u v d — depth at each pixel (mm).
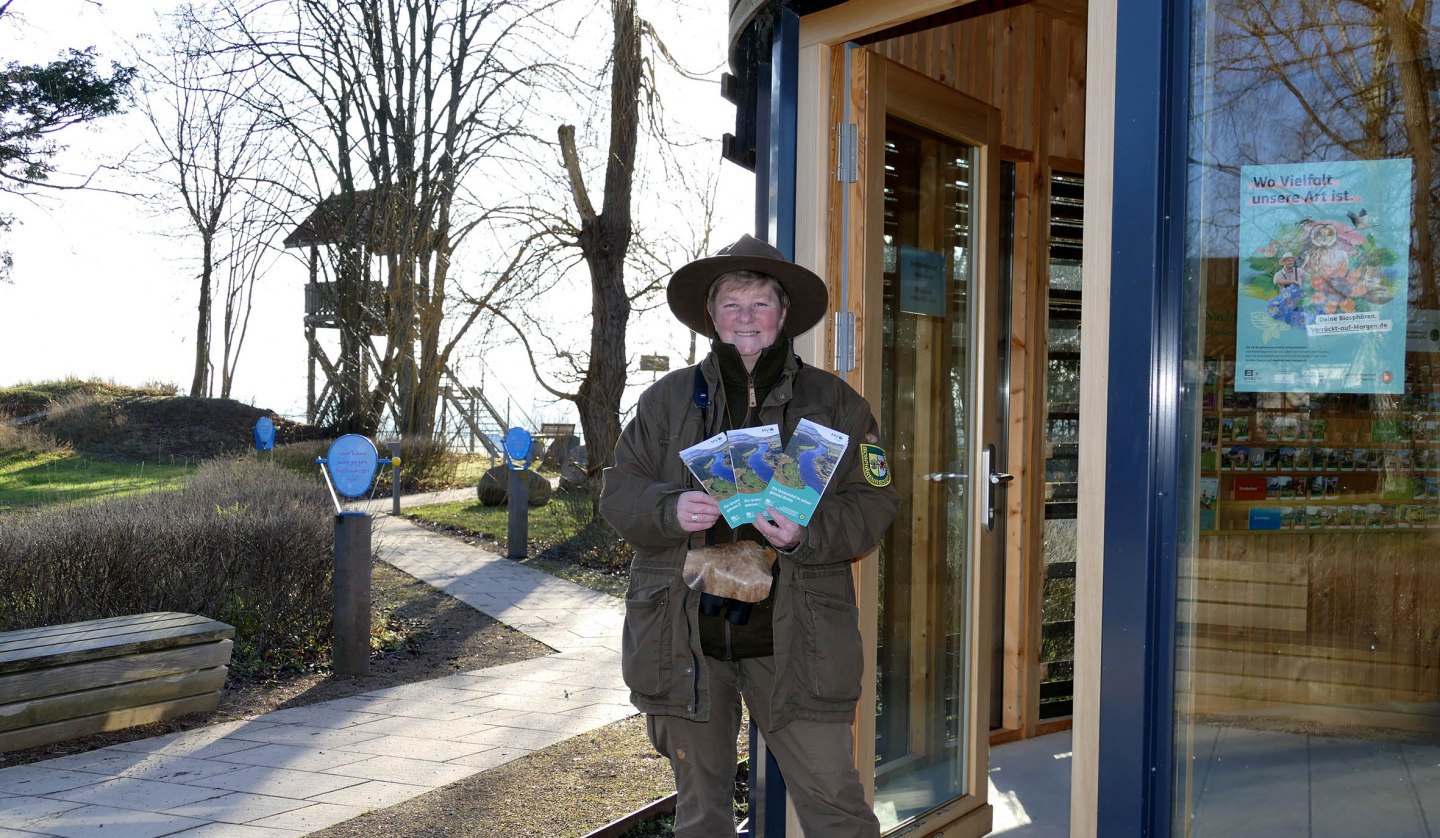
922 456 3602
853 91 3188
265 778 4238
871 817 2492
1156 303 2125
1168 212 2137
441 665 6555
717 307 2629
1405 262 2031
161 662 5137
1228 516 2125
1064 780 4246
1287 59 2084
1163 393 2133
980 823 3650
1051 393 5055
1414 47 2021
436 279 18812
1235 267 2119
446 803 3914
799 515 2320
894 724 3479
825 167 3152
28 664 4633
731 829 2566
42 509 7883
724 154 3795
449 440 20547
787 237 3213
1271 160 2096
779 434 2490
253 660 6273
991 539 3678
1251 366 2121
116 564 6230
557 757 4535
